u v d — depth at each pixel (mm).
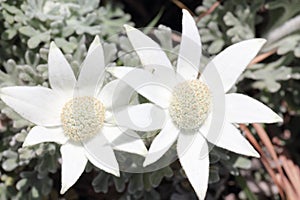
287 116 322
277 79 297
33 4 280
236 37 290
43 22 282
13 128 276
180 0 320
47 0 287
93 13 286
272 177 284
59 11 283
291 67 302
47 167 269
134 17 331
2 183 293
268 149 286
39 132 226
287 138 316
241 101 229
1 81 272
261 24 314
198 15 310
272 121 226
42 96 229
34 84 272
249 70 297
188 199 295
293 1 295
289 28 303
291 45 298
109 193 301
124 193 294
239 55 231
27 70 270
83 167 224
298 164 312
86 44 290
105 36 300
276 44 306
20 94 225
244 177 306
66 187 220
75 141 228
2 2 277
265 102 303
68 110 227
